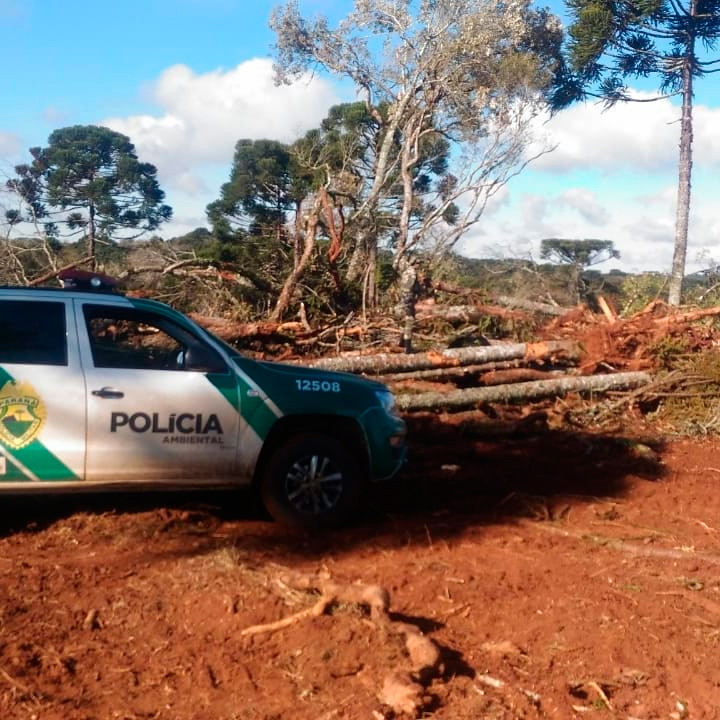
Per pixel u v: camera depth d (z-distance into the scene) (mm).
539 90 24859
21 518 7043
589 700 4574
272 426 6957
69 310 6660
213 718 4234
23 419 6348
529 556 6660
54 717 4195
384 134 27312
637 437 11102
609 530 7488
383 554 6598
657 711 4516
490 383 12117
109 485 6598
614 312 15211
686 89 22672
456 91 25438
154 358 6785
